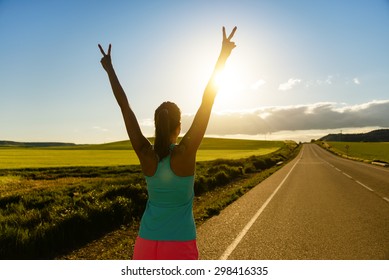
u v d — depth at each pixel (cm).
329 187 1930
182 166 268
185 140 270
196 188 1825
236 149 11644
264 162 4181
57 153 8069
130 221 1076
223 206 1301
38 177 3066
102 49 316
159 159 273
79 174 3231
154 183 274
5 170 3691
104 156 6869
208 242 788
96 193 1336
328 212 1173
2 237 724
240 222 1009
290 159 6638
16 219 920
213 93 268
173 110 280
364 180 2339
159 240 270
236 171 2931
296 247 749
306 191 1755
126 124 285
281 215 1119
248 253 704
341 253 707
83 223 926
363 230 910
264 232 885
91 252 778
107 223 1014
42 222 889
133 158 6225
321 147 15988
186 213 278
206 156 6975
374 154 9162
